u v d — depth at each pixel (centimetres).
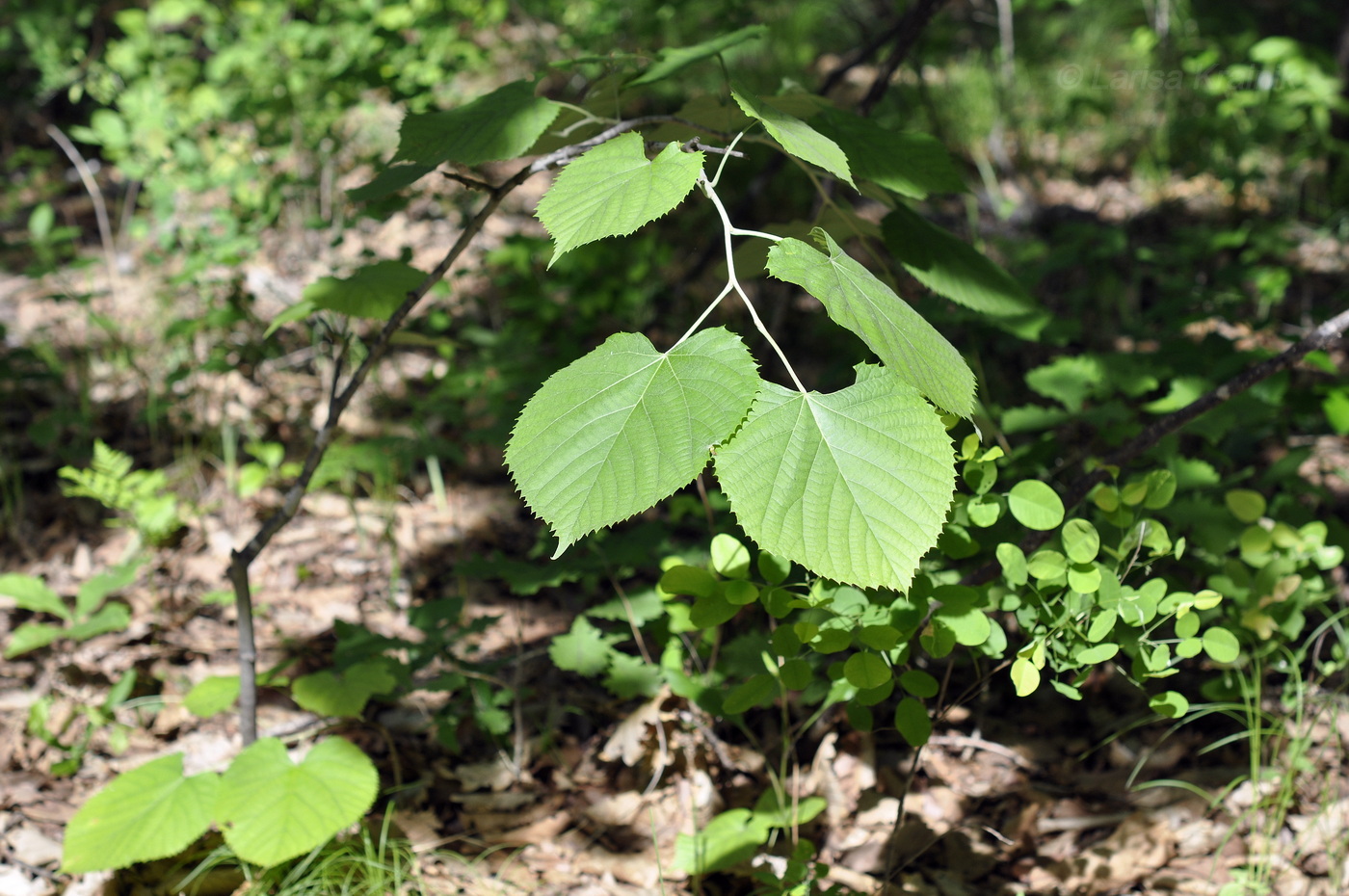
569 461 115
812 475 115
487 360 265
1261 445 264
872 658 142
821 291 116
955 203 417
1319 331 152
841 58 523
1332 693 196
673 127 147
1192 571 214
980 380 217
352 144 392
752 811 173
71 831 156
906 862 166
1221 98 383
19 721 197
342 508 265
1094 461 161
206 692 175
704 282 331
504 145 138
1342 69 398
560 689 210
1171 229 388
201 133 340
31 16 418
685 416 115
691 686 171
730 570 147
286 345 314
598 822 182
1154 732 194
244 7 347
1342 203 387
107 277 356
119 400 301
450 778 190
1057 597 150
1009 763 191
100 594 212
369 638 185
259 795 158
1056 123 457
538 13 429
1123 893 166
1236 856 170
